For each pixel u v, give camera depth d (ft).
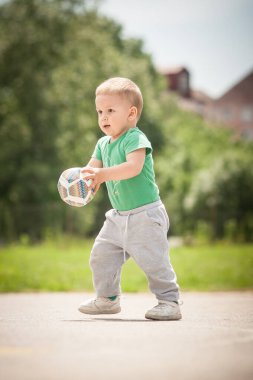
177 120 204.13
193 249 71.36
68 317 18.99
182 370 10.91
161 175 149.28
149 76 169.17
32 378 10.21
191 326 16.46
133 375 10.44
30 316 19.25
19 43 124.26
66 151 129.39
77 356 11.94
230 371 10.91
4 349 12.61
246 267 47.55
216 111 314.14
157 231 18.43
